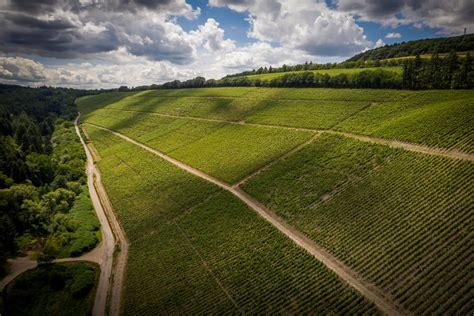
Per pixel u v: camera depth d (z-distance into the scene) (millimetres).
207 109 176500
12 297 61500
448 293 43188
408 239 53844
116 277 69188
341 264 54906
